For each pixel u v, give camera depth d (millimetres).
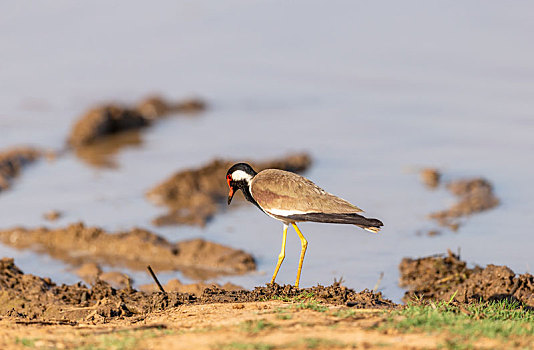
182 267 14414
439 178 18781
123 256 14992
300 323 8477
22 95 27125
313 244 15258
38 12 35438
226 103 26828
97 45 32219
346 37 32781
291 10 36219
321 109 25500
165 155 21516
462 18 33938
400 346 7574
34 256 15086
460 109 24562
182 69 29781
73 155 21906
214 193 18344
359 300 10109
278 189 10719
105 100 26516
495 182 18422
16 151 21250
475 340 7816
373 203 17250
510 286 11852
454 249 14555
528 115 23594
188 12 36156
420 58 29812
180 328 8648
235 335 8094
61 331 8758
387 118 24172
